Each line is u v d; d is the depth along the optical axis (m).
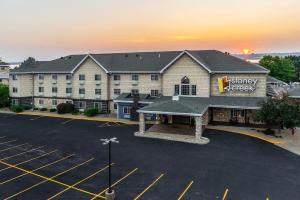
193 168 25.38
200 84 45.28
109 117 50.78
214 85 45.84
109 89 54.19
